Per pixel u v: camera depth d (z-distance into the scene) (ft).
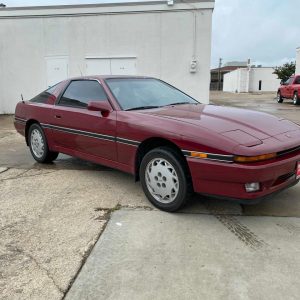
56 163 19.90
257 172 10.62
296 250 10.03
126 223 11.82
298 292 8.21
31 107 19.49
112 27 43.80
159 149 12.48
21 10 44.68
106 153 14.82
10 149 24.29
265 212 12.63
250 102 76.74
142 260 9.59
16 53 45.93
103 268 9.26
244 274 8.91
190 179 11.98
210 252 9.96
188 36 42.70
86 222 11.98
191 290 8.33
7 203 13.79
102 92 15.38
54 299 8.13
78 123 16.01
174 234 11.01
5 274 9.09
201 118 12.62
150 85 16.66
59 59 45.37
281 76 125.90
